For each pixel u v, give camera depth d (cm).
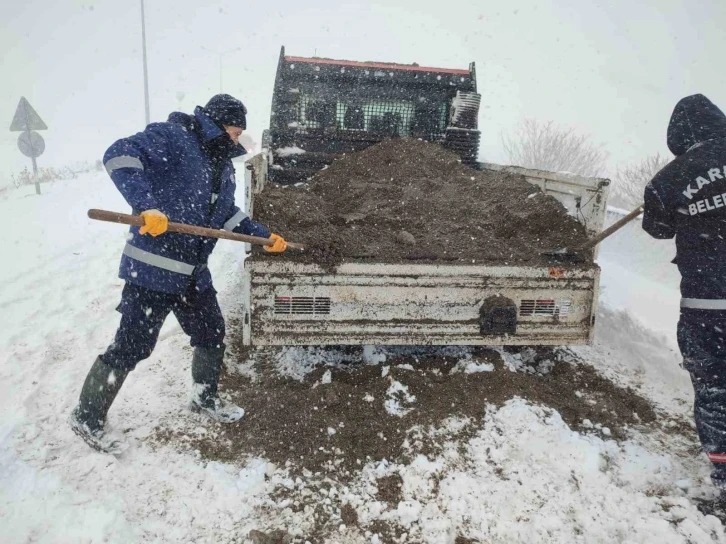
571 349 420
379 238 374
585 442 294
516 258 342
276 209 374
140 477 267
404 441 299
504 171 520
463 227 403
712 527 244
